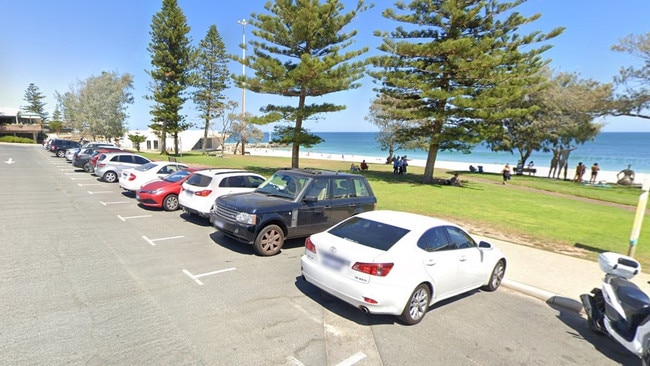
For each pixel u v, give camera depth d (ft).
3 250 21.85
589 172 130.93
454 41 60.13
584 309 17.17
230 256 23.07
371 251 14.92
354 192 28.68
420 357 12.90
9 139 191.42
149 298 16.24
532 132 105.81
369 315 15.97
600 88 82.99
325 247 15.96
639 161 187.73
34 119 236.22
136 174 42.45
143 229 28.84
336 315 15.76
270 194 26.58
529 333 15.56
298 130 75.72
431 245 16.48
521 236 32.35
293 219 24.43
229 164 92.79
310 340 13.52
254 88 71.51
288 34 71.36
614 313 14.66
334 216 26.86
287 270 21.08
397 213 19.21
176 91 120.98
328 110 74.38
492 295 19.89
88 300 15.69
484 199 53.62
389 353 13.03
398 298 14.40
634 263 15.44
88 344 12.29
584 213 46.57
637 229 21.44
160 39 118.62
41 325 13.35
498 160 200.54
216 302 16.22
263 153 207.31
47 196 41.83
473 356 13.25
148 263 20.94
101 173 55.93
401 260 14.75
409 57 67.15
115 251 22.86
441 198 52.06
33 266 19.39
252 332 13.79
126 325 13.74
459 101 61.05
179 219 33.06
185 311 15.17
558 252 27.81
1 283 16.94
